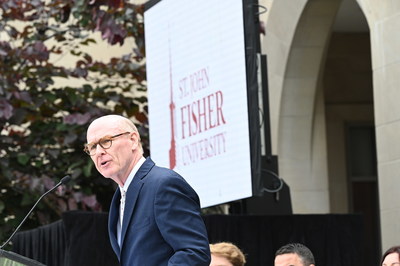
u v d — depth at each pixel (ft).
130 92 45.75
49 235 36.86
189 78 36.52
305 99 45.42
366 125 56.80
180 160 37.14
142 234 18.39
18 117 43.45
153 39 39.09
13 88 43.50
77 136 43.39
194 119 36.19
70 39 45.19
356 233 35.37
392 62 35.81
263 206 36.14
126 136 18.71
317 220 35.14
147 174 18.74
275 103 45.47
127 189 18.70
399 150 35.42
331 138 56.65
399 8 35.60
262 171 35.50
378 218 56.39
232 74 33.88
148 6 39.40
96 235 34.06
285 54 44.78
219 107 34.55
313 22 44.21
